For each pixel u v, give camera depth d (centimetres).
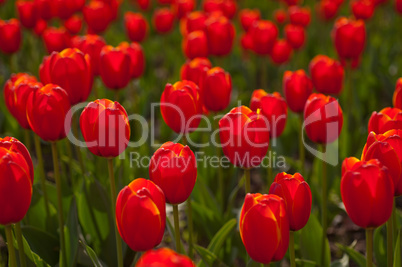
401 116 379
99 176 575
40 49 1109
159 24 993
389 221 378
